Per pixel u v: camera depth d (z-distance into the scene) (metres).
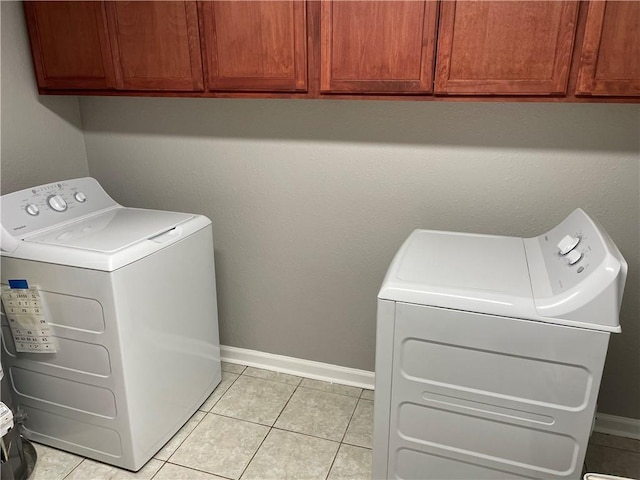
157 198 2.45
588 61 1.50
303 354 2.47
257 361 2.55
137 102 2.31
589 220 1.55
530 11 1.50
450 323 1.44
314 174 2.15
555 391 1.41
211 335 2.27
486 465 1.56
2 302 1.81
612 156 1.80
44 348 1.82
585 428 1.42
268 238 2.32
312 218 2.22
